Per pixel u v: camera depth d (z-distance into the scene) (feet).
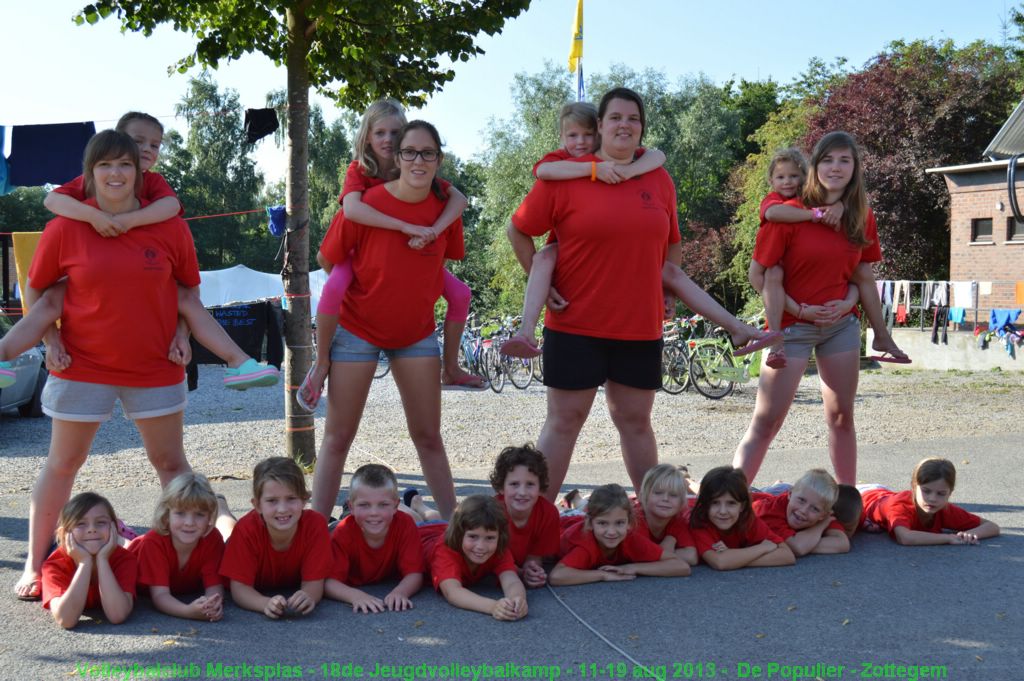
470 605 12.87
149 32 22.27
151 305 13.74
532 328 15.21
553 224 15.72
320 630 12.13
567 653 11.30
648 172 15.74
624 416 16.24
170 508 12.64
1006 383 53.62
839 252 17.53
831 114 105.40
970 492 21.02
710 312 16.57
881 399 45.73
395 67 24.57
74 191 13.76
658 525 15.38
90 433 13.82
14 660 11.07
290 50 23.86
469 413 42.24
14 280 52.19
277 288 80.84
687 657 11.14
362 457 28.94
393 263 15.11
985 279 73.82
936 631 11.98
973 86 99.45
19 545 16.69
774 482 22.82
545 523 14.47
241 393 51.85
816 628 12.11
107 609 12.25
